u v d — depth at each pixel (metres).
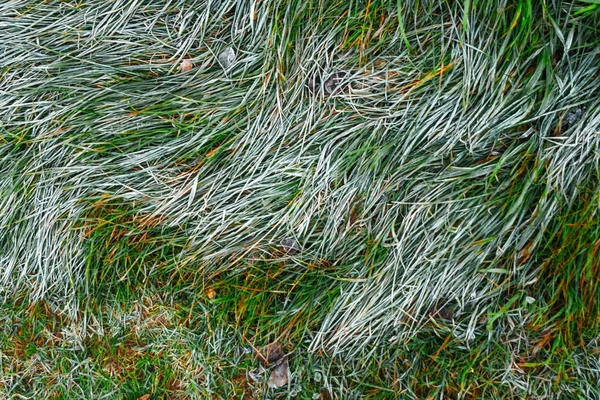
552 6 1.27
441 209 1.32
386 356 1.35
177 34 1.36
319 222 1.35
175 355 1.38
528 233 1.30
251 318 1.36
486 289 1.33
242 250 1.36
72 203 1.37
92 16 1.36
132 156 1.36
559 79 1.28
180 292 1.38
